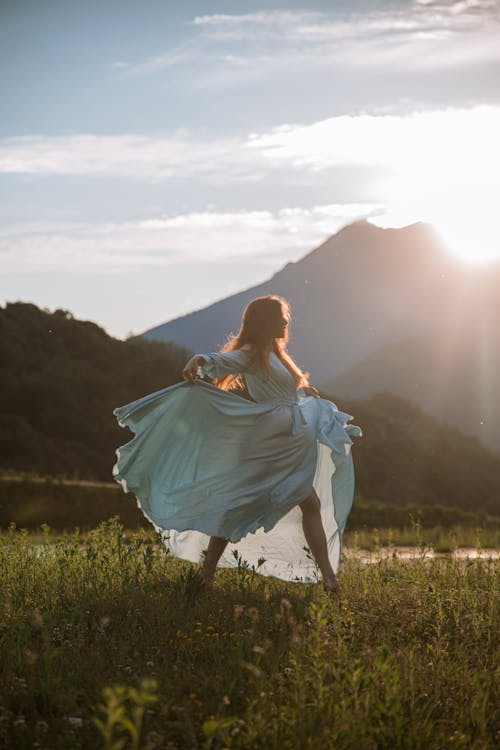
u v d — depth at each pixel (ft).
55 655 13.78
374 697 11.97
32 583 20.61
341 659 13.70
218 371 22.00
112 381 200.64
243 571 20.81
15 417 171.32
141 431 22.79
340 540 23.20
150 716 11.89
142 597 18.93
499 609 18.60
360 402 284.61
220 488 22.08
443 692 13.14
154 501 22.71
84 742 11.19
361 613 18.31
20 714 12.13
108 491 72.49
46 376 190.49
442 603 18.95
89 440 177.17
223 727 11.21
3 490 67.97
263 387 22.56
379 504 81.71
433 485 214.90
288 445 22.22
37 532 56.24
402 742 10.94
